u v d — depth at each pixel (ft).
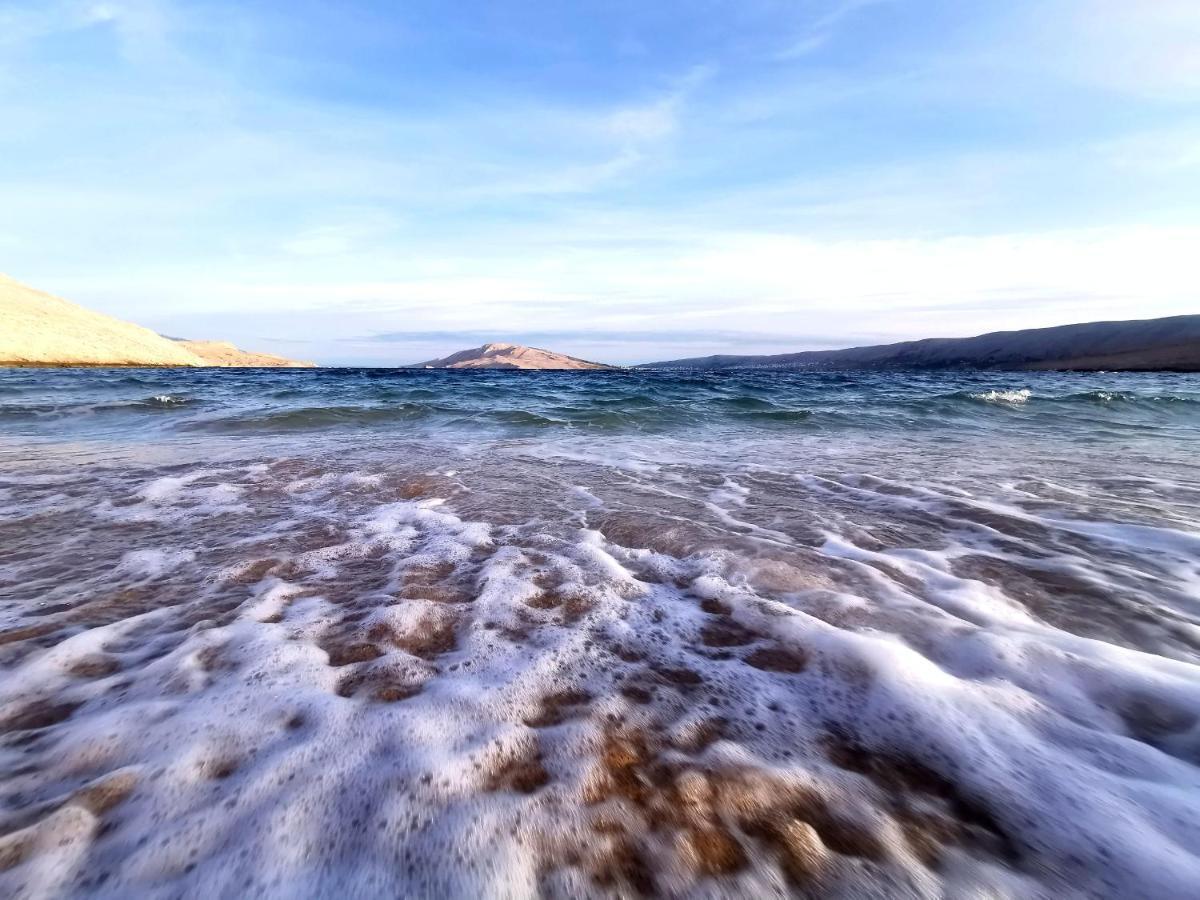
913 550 11.44
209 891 4.06
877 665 6.86
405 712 6.09
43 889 4.00
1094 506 14.74
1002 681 6.64
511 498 15.88
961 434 30.35
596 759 5.40
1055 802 4.92
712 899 4.06
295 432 29.63
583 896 4.09
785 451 24.56
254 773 5.13
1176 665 6.84
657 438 28.81
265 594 9.25
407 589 9.51
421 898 4.06
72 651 7.23
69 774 5.06
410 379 89.30
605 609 8.81
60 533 12.44
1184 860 4.35
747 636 7.97
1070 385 85.35
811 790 5.04
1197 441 27.40
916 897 4.09
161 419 33.22
